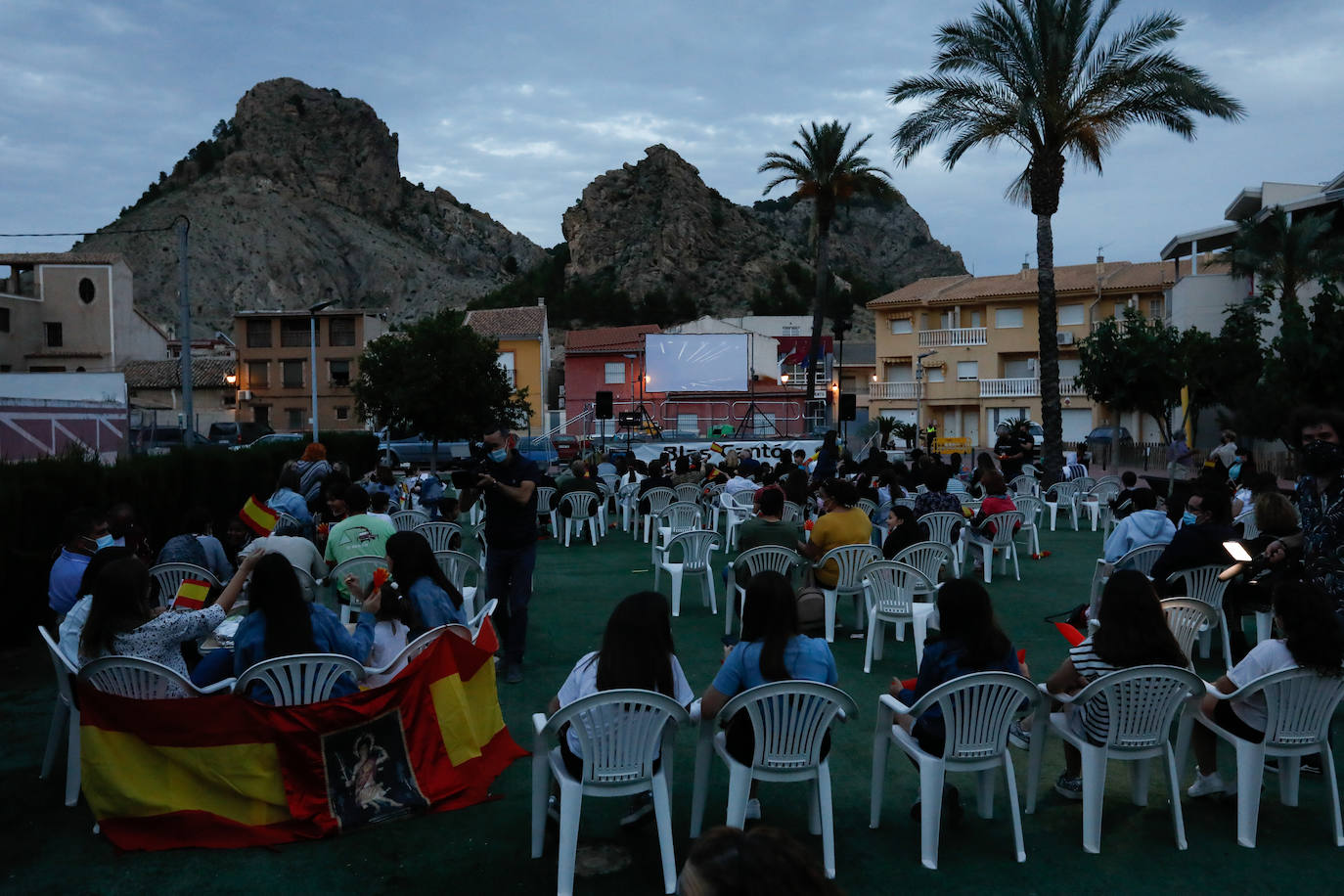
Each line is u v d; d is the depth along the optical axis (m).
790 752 4.07
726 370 41.47
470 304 110.69
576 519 14.48
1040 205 20.58
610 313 105.38
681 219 132.00
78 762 4.77
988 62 20.27
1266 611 6.84
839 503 8.32
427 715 4.82
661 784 3.95
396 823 4.56
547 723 3.83
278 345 52.59
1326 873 4.03
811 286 125.31
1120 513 12.76
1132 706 4.22
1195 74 19.33
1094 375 21.48
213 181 194.00
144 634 4.62
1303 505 5.39
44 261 50.41
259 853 4.23
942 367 49.31
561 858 3.82
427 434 32.31
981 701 4.12
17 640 8.23
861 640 8.29
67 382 22.83
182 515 11.91
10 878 3.98
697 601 10.07
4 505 7.98
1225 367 22.67
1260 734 4.30
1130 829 4.50
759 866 1.42
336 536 7.91
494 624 7.05
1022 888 3.92
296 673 4.47
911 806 4.80
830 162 32.69
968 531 11.41
